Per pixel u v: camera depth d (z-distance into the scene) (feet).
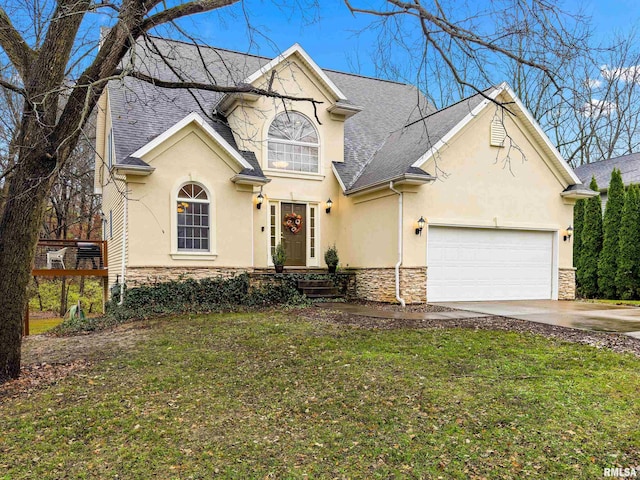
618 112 64.95
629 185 57.77
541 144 46.57
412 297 40.88
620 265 52.75
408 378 18.60
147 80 22.52
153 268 38.45
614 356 21.68
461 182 43.21
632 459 12.12
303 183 48.83
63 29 19.99
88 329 33.04
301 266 48.83
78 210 86.74
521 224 45.85
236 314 35.32
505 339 25.20
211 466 12.11
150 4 21.59
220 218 41.27
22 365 22.66
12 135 32.32
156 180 38.73
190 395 17.58
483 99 43.34
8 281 20.33
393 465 12.04
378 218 43.98
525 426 14.11
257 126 46.32
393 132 55.93
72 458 12.76
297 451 12.89
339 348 23.48
